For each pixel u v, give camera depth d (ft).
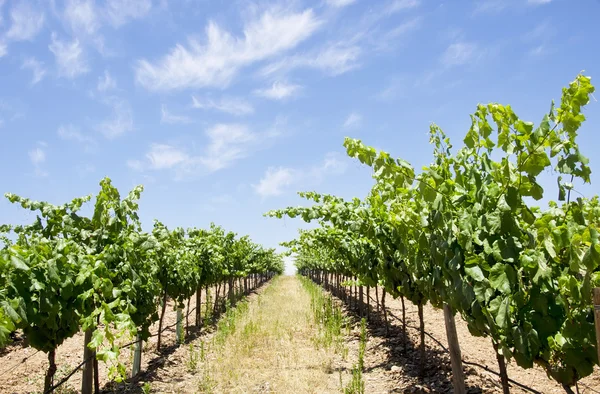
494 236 12.26
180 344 36.06
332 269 67.82
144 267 26.02
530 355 11.16
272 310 55.57
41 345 15.90
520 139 10.46
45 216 20.40
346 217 24.36
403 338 29.94
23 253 14.48
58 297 15.78
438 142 17.34
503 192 11.71
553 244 10.73
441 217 13.58
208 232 50.37
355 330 40.01
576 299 10.46
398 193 15.42
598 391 19.17
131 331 15.35
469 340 30.53
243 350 31.01
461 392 18.22
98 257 17.15
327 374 25.79
